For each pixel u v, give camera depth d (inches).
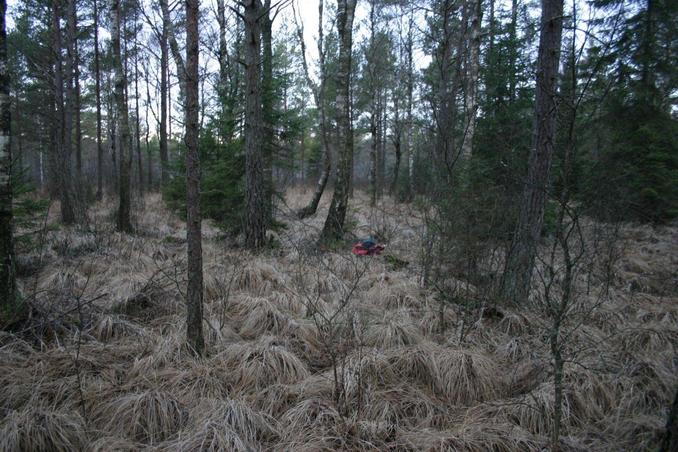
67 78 467.8
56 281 205.3
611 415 128.3
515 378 145.8
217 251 281.4
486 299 190.9
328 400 125.4
